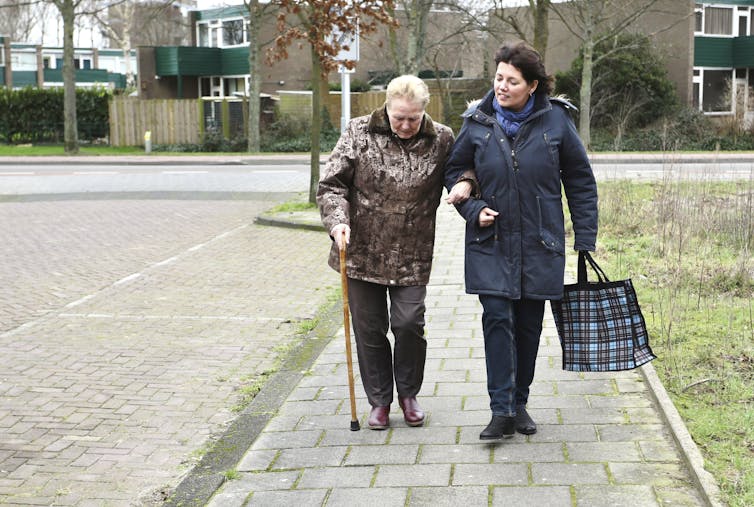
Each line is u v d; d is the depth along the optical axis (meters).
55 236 12.55
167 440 4.77
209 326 7.25
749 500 3.45
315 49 14.15
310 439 4.54
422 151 4.47
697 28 35.94
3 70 48.97
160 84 42.66
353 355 6.08
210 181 20.61
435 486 3.88
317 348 6.39
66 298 8.44
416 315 4.54
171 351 6.51
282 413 4.98
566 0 31.67
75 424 5.03
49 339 6.89
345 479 4.02
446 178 4.46
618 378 5.22
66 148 31.73
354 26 14.14
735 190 13.01
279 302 8.12
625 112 32.25
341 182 4.52
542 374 5.36
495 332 4.29
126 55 56.34
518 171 4.23
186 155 31.08
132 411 5.23
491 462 4.11
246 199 17.02
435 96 34.50
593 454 4.12
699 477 3.69
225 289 8.73
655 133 31.58
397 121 4.36
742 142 31.25
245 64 41.06
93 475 4.31
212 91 43.34
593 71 32.78
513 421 4.30
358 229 4.54
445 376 5.44
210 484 4.05
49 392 5.59
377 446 4.39
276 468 4.20
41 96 35.88
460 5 29.52
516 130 4.26
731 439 4.11
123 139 35.12
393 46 28.84
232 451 4.48
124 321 7.46
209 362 6.21
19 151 32.72
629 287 4.38
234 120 34.31
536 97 4.29
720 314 6.41
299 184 19.66
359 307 4.60
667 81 32.69
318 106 14.64
